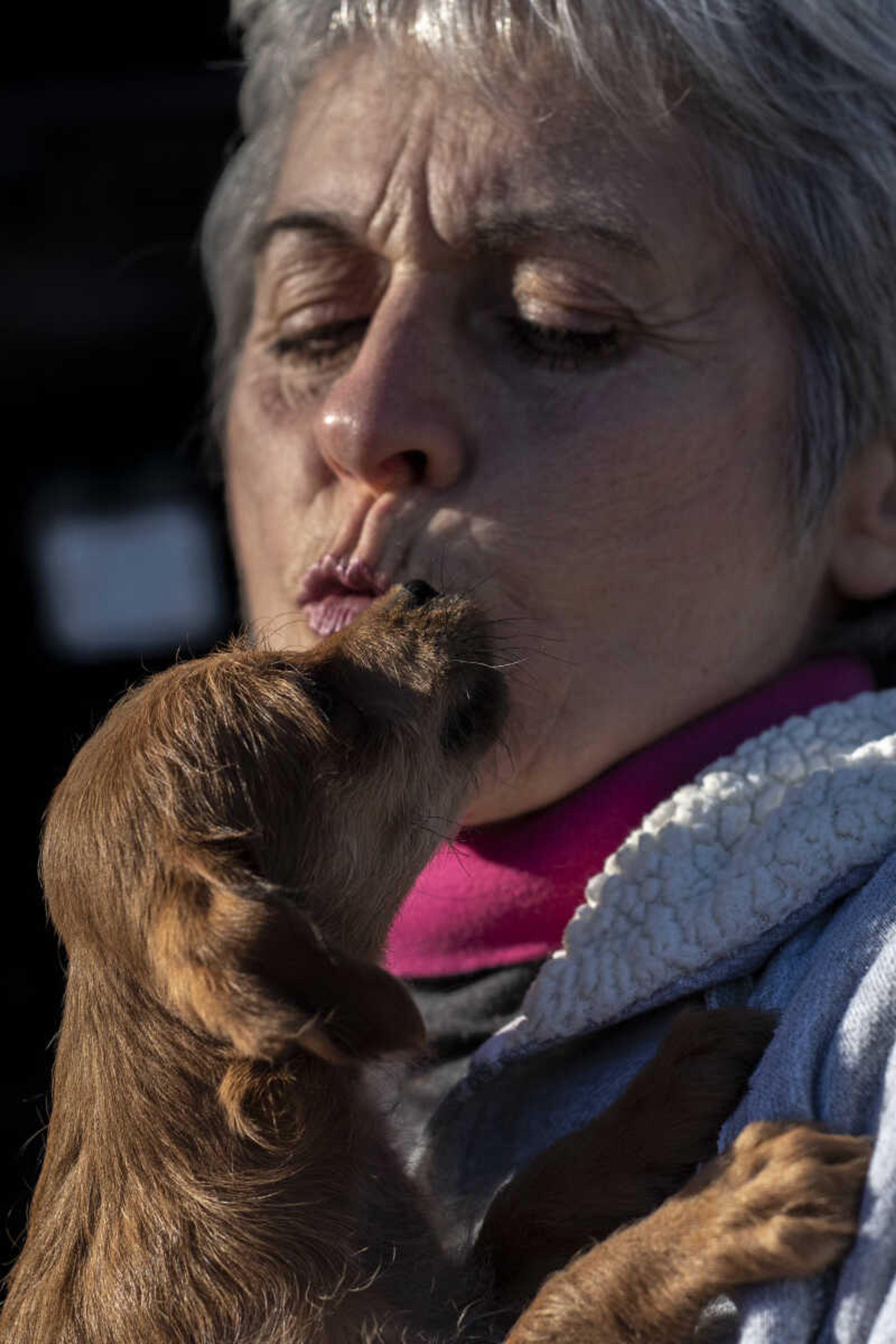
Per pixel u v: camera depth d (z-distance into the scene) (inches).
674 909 68.6
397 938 83.6
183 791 69.2
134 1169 69.0
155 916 64.6
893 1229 52.7
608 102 73.9
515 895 79.0
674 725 78.5
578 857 77.4
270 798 70.4
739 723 78.0
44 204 224.1
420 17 78.0
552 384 75.7
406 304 76.7
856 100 76.0
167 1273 66.4
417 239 76.7
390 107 79.2
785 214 75.4
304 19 89.2
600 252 73.4
